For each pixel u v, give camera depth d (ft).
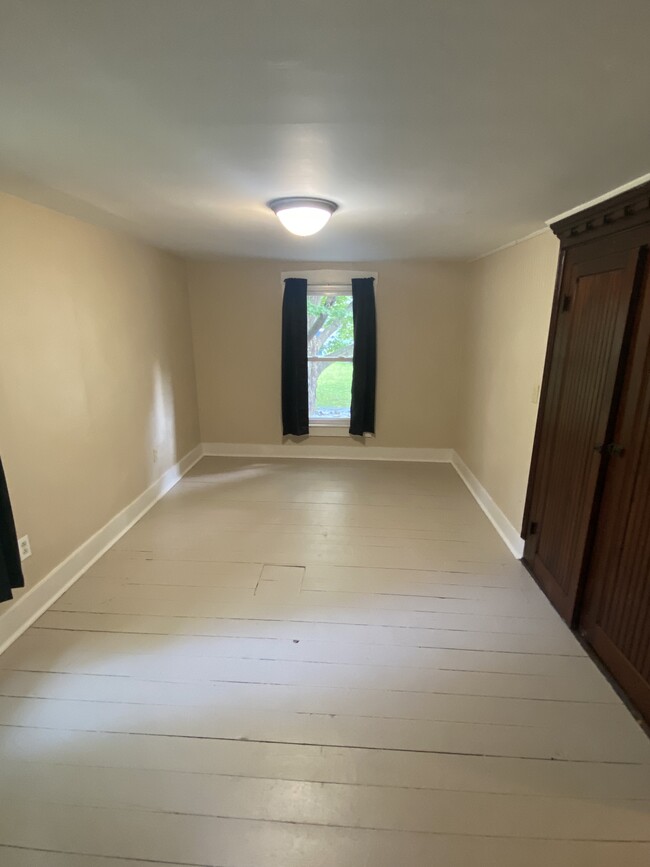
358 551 10.02
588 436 7.27
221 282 14.98
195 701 6.23
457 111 3.68
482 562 9.64
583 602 7.45
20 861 4.49
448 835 4.72
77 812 4.90
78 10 2.40
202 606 8.16
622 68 3.00
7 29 2.59
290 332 15.08
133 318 11.17
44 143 4.54
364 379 15.23
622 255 6.40
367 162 5.01
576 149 4.57
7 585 6.38
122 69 3.08
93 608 8.09
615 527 6.63
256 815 4.89
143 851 4.57
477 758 5.50
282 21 2.52
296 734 5.78
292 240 10.71
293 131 4.16
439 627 7.68
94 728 5.82
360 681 6.59
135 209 7.69
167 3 2.35
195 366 15.67
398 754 5.55
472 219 8.13
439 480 14.26
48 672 6.68
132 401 11.23
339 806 4.98
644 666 5.98
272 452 16.30
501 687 6.50
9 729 5.80
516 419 10.28
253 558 9.71
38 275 7.79
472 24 2.52
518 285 10.34
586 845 4.65
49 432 8.19
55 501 8.39
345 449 16.15
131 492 11.28
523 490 9.79
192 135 4.27
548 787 5.18
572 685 6.54
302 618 7.87
